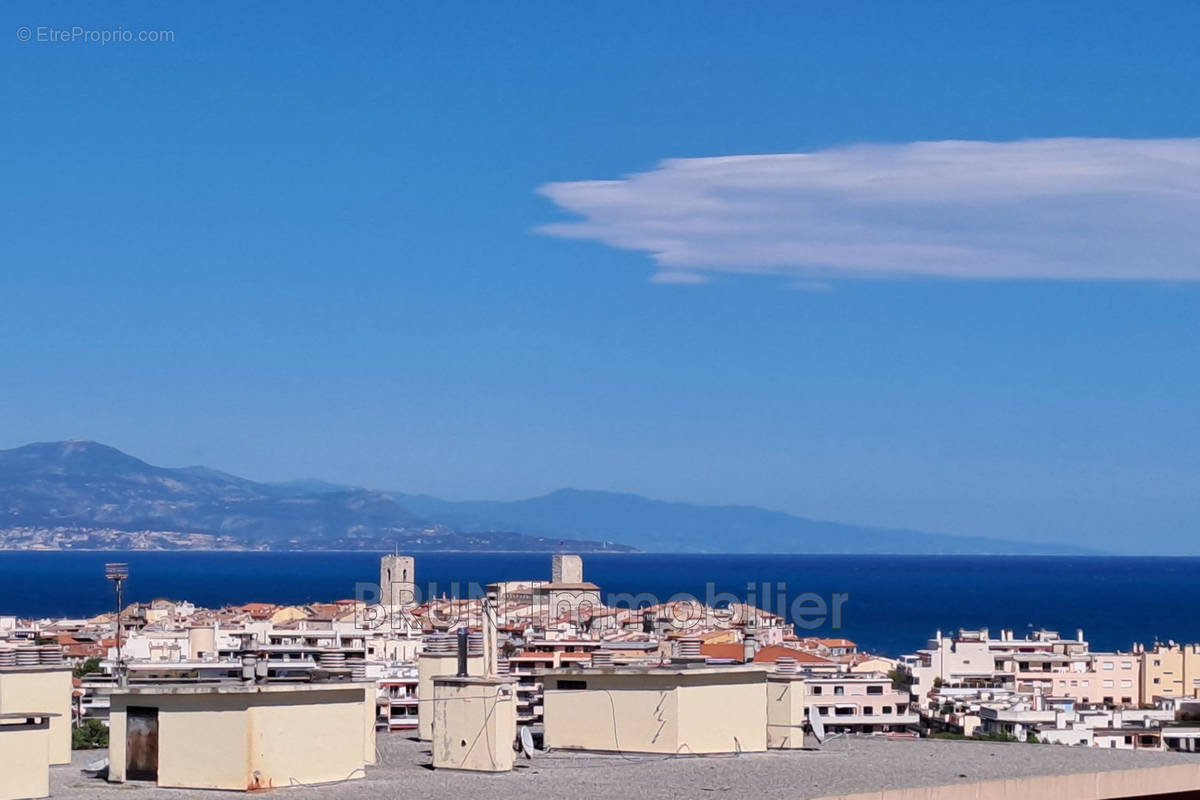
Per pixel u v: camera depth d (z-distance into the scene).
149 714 51.50
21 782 48.09
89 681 75.88
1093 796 55.03
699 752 59.66
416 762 58.25
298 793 49.69
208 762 50.25
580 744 60.91
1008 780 53.38
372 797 49.34
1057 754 61.59
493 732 55.03
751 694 61.62
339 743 52.53
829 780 53.47
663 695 59.62
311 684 51.81
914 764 57.88
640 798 49.88
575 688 61.22
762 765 56.94
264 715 50.41
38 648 60.00
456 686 56.09
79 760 59.81
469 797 49.62
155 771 51.28
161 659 183.38
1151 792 56.56
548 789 51.38
